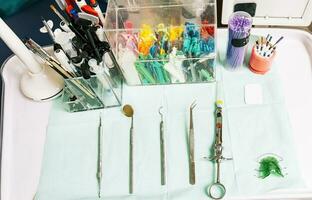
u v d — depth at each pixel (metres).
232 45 0.65
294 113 0.66
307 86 0.70
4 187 0.63
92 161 0.64
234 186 0.58
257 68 0.70
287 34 0.77
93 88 0.65
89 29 0.59
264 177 0.58
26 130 0.70
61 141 0.67
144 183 0.60
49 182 0.62
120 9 0.69
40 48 0.63
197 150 0.63
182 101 0.69
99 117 0.69
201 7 0.67
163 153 0.63
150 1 0.69
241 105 0.67
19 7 0.97
